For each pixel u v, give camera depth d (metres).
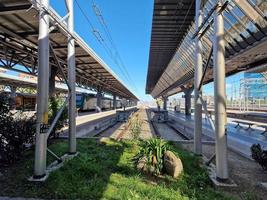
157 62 32.81
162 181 6.18
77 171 6.42
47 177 6.01
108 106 64.31
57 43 11.69
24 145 8.22
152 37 20.38
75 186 5.53
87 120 27.25
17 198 4.96
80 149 9.76
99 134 17.08
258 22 8.69
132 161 7.53
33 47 12.77
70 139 8.66
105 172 6.65
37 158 6.04
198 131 9.14
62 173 6.31
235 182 6.29
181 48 20.83
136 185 5.68
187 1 13.71
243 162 8.48
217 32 6.50
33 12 7.88
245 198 5.20
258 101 46.12
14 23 9.05
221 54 6.45
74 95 8.79
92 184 5.61
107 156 8.45
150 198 5.03
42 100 6.23
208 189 5.71
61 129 13.39
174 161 6.60
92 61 17.42
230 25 10.47
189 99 38.09
